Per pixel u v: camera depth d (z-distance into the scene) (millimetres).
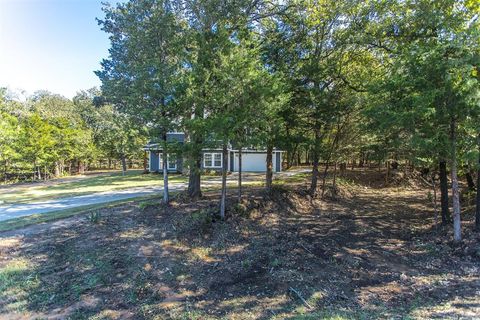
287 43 11227
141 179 23797
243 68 7203
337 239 7648
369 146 10797
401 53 8328
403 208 11742
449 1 8078
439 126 6531
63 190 18906
